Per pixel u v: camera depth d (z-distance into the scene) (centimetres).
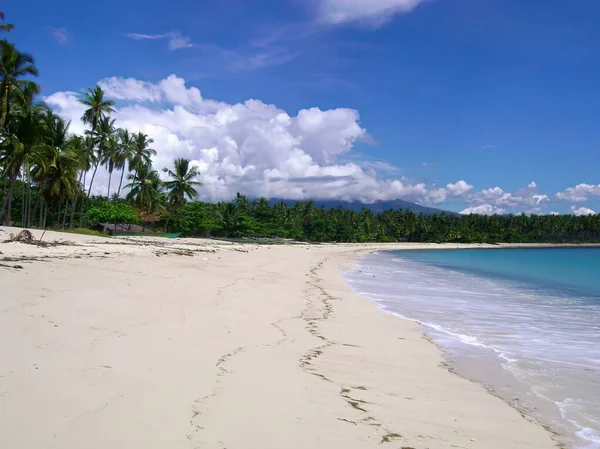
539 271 4478
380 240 13312
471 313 1705
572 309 1898
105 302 1166
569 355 1104
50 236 3556
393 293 2252
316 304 1659
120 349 791
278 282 2214
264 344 973
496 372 942
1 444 444
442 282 2978
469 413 695
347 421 605
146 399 592
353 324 1345
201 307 1288
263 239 8206
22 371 628
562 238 17225
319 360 906
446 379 868
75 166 4512
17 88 3475
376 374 853
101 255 2269
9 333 795
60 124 4569
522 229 16850
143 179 6494
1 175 4825
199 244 4866
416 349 1097
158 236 6169
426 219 15250
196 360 792
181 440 495
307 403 654
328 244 10006
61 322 914
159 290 1472
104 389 606
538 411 730
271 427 557
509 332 1369
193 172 7100
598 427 671
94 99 5078
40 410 523
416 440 569
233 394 653
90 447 456
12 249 2114
